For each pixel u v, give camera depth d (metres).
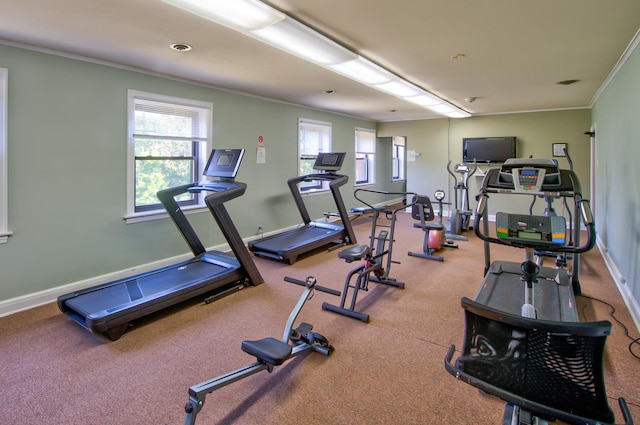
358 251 3.10
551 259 4.70
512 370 1.27
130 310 2.70
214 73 4.07
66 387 2.08
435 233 5.04
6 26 2.66
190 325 2.88
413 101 5.83
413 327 2.82
